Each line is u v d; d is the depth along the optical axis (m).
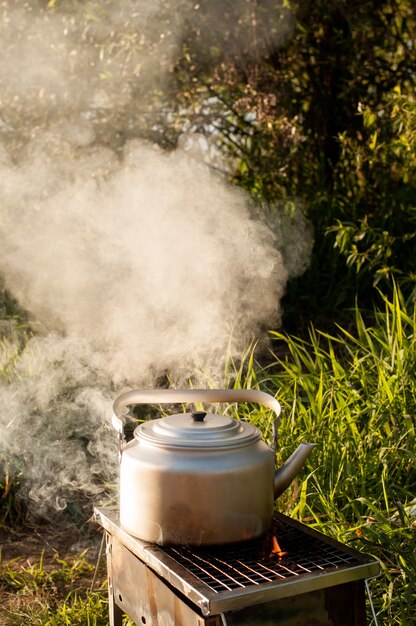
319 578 1.56
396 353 3.19
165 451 1.68
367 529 2.24
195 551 1.68
